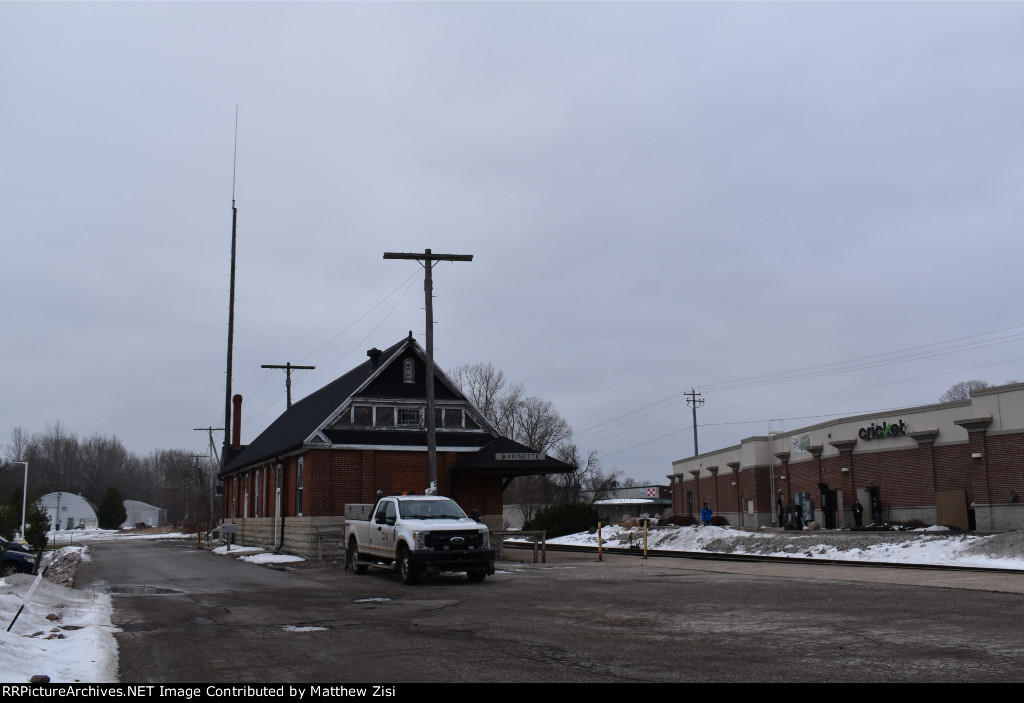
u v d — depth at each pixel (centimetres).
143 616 1465
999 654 961
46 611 1409
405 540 2050
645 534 3070
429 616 1406
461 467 3188
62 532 9044
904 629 1159
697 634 1153
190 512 13000
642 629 1211
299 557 3189
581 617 1356
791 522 4734
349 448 3158
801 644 1053
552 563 2772
